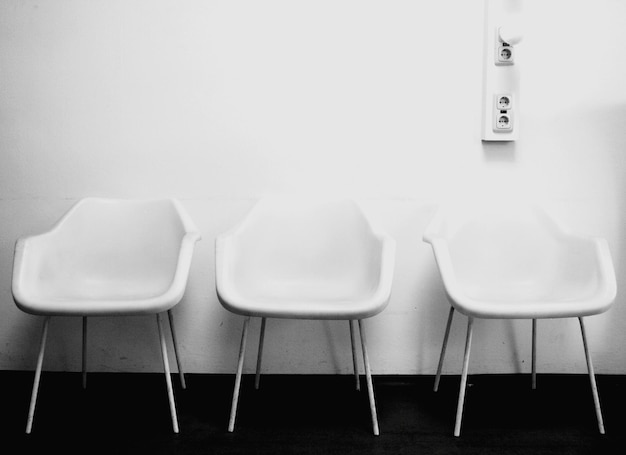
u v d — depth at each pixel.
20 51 2.12
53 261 1.91
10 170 2.17
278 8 2.09
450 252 1.94
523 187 2.12
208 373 2.20
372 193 2.13
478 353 2.17
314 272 1.99
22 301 1.69
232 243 1.81
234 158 2.14
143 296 1.93
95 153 2.15
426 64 2.09
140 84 2.13
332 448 1.67
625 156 2.10
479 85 2.09
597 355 2.15
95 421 1.85
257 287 1.94
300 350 2.18
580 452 1.63
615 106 2.08
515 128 2.04
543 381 2.16
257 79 2.11
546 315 1.60
